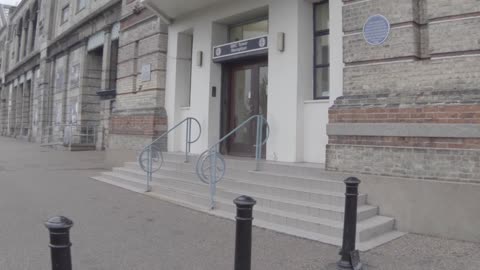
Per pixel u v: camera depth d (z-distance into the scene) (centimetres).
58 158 1786
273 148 880
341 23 743
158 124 1183
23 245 559
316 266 477
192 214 741
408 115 628
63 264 287
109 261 499
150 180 988
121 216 727
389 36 666
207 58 1087
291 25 864
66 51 2472
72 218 710
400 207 623
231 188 802
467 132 571
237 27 1098
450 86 605
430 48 625
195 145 1103
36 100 3069
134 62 1325
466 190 568
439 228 586
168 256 517
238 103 1073
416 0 659
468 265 477
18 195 922
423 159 609
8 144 2745
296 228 622
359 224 589
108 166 1397
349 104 696
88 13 2177
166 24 1219
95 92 2220
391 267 473
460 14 602
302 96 850
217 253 529
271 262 489
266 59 1005
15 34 3938
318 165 773
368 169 664
